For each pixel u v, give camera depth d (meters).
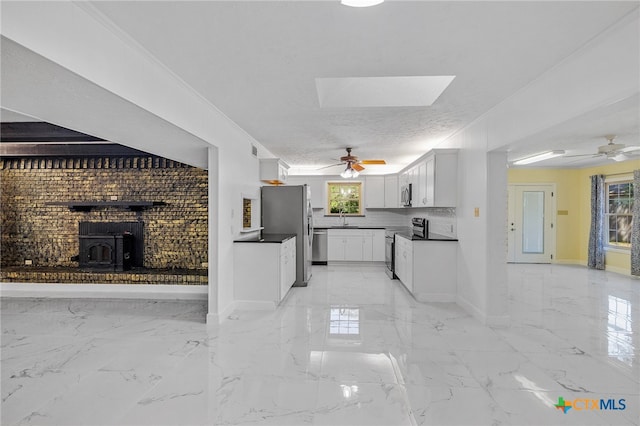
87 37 1.82
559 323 3.79
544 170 7.95
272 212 5.66
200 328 3.64
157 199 5.64
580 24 1.96
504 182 3.72
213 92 3.07
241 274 4.36
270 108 3.54
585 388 2.39
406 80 3.44
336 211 8.35
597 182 7.23
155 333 3.49
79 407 2.15
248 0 1.73
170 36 2.09
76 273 5.10
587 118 2.38
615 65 2.01
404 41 2.17
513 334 3.44
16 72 1.74
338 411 2.11
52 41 1.60
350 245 7.80
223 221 3.95
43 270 5.27
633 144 5.05
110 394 2.30
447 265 4.66
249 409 2.13
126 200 5.66
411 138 4.96
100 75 1.92
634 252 6.38
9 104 2.26
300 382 2.46
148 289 5.05
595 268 7.26
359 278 6.34
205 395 2.29
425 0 1.75
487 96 3.17
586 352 2.99
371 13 1.87
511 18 1.91
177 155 4.00
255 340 3.28
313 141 5.21
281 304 4.58
